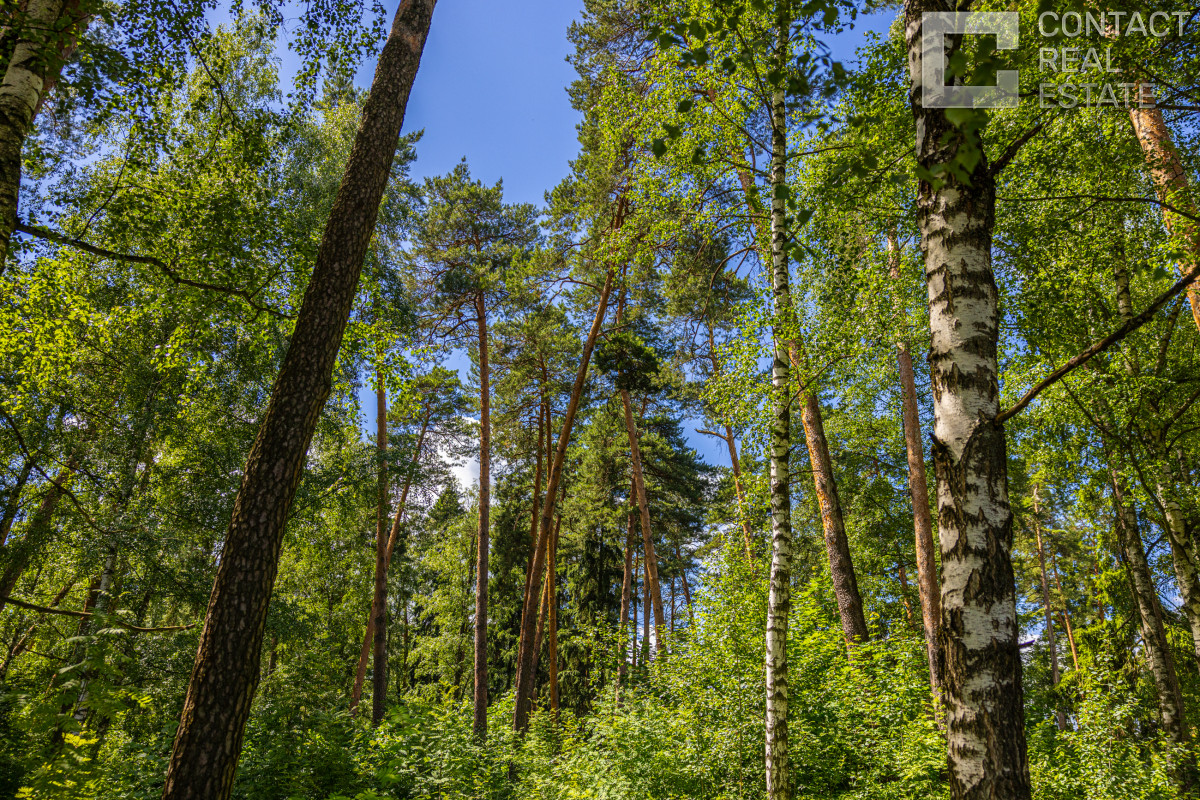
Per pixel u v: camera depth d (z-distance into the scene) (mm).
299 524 13773
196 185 6895
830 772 8320
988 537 2867
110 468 10445
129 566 10398
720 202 8539
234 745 4047
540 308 17922
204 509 11422
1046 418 9680
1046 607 23531
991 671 2713
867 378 14016
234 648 4164
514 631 26734
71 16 4863
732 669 8930
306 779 8305
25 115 4379
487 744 12047
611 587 25609
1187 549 8719
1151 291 10227
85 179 7879
